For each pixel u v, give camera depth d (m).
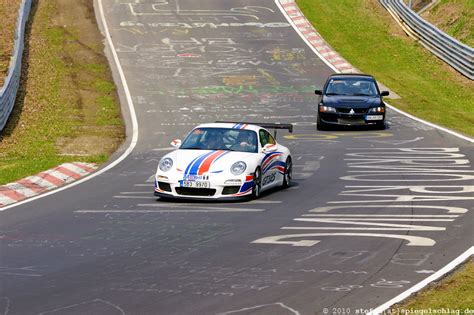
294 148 61.78
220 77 96.88
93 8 127.06
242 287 25.05
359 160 56.19
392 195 42.88
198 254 29.64
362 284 25.36
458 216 37.00
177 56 106.31
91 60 101.50
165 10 129.00
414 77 100.69
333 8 130.75
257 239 32.25
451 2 127.88
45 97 81.12
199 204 40.62
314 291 24.56
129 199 42.06
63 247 30.97
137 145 63.50
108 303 23.31
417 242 31.58
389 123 75.69
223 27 121.25
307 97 88.56
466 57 101.69
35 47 102.38
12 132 65.69
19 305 23.14
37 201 41.72
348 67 103.88
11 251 30.28
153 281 25.78
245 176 41.03
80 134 67.19
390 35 118.44
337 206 39.84
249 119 76.81
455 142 64.94
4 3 121.06
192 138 44.28
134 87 90.88
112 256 29.41
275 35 117.81
